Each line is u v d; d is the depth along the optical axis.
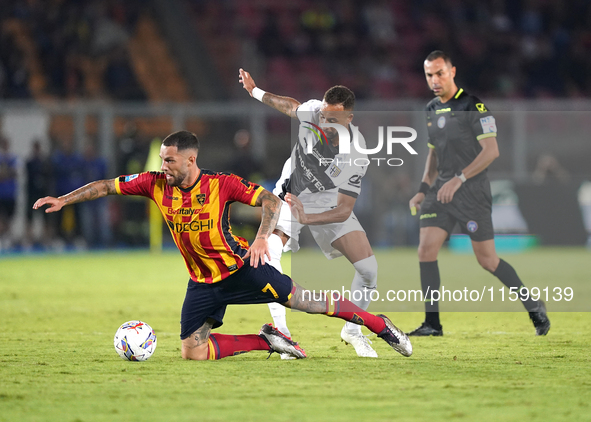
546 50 83.25
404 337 16.42
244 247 15.85
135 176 15.79
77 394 12.65
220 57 76.81
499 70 80.94
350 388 13.14
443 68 21.28
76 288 33.94
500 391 12.89
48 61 66.19
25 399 12.28
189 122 62.72
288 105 19.56
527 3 86.38
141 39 72.75
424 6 84.88
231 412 11.38
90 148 55.44
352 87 77.31
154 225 57.47
